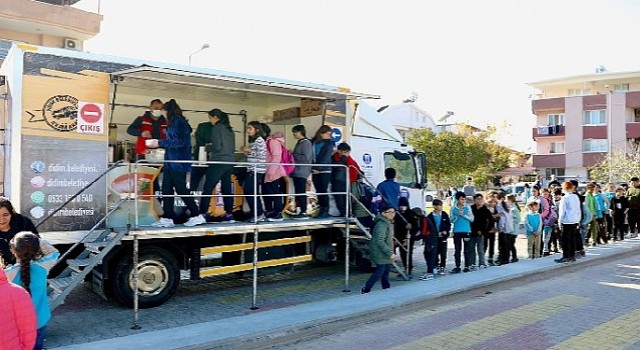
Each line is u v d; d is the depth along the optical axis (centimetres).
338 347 611
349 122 1052
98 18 2138
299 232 984
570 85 4712
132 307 778
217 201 898
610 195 1576
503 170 4653
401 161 1205
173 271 804
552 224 1297
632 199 1634
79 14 2089
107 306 798
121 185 798
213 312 768
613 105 4344
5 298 326
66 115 736
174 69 749
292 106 1076
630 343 609
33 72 715
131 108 962
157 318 733
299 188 937
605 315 736
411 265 1024
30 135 710
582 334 644
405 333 661
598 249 1345
